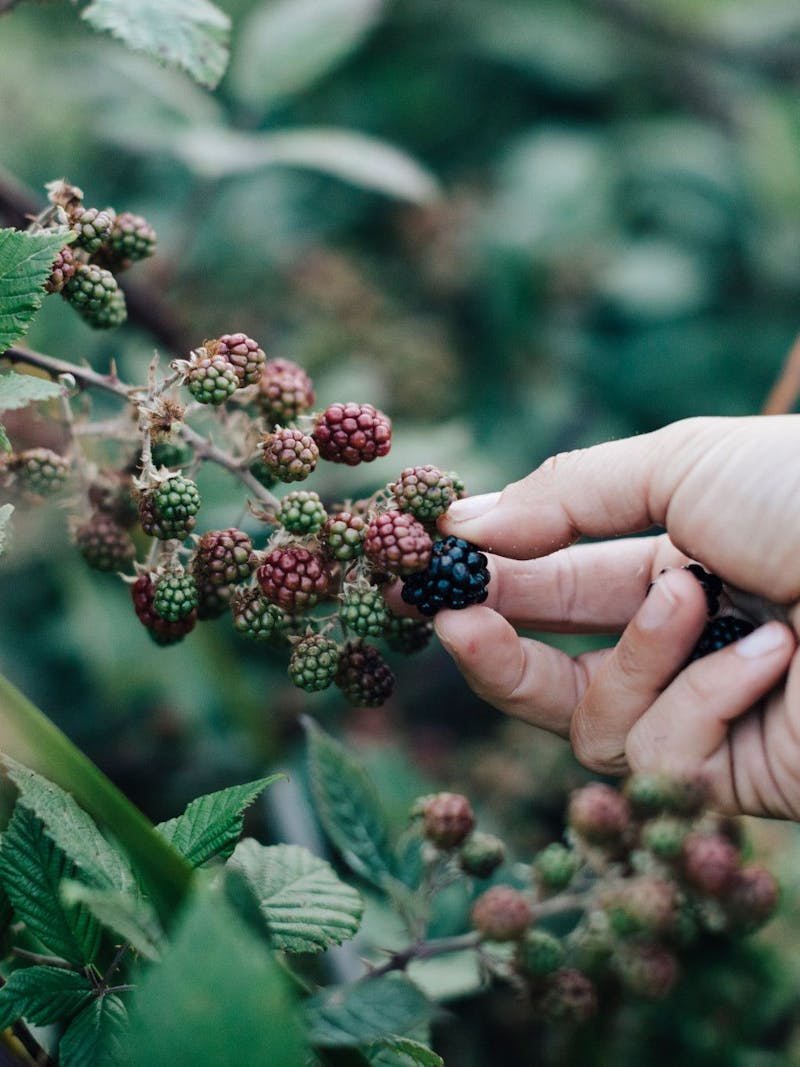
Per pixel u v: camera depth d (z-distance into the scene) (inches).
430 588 13.3
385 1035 11.5
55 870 11.8
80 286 13.0
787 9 40.0
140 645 22.4
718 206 36.0
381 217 34.6
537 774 24.1
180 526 12.8
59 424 13.9
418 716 26.5
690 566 14.3
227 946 10.0
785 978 17.9
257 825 20.4
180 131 22.9
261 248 30.9
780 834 19.7
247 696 19.8
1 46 30.5
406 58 39.2
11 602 24.2
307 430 13.7
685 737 14.0
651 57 40.3
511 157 35.9
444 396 28.3
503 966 13.0
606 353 32.8
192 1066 9.8
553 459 14.5
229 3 33.1
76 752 10.7
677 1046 17.8
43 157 31.1
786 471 14.2
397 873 13.9
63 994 11.7
